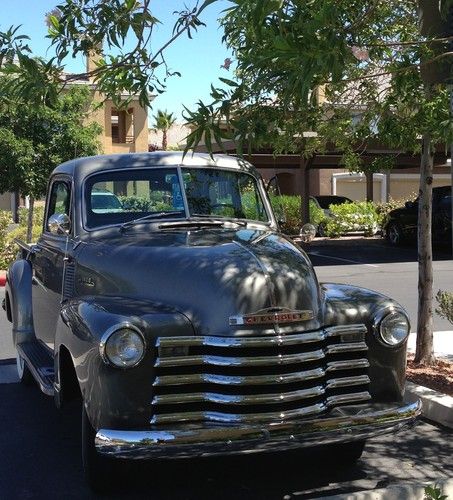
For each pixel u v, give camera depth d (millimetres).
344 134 7266
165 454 3721
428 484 4277
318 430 3945
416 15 5934
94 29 5094
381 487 4582
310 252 21016
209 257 4328
